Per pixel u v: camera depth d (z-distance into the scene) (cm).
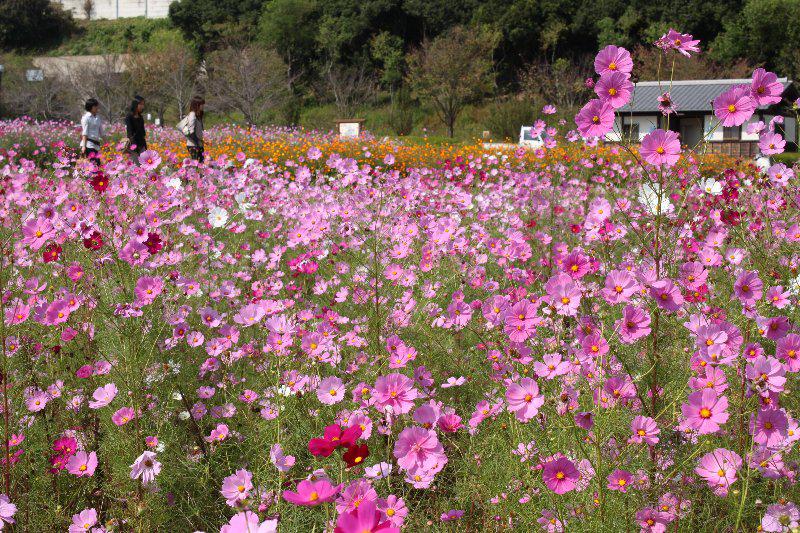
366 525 109
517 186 680
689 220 321
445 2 5672
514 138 2719
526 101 2753
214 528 211
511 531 185
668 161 199
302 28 5594
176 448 239
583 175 852
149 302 252
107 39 7488
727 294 281
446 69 3947
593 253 345
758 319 202
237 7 6344
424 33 5650
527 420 183
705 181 390
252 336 307
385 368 254
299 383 246
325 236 421
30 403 235
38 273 354
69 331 260
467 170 873
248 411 243
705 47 4869
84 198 403
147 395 244
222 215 471
